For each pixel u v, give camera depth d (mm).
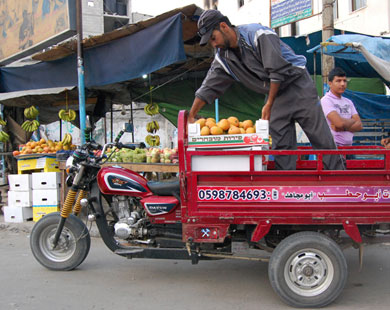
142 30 5840
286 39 7961
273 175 2930
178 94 8406
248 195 2939
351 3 11844
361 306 3023
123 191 3604
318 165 2891
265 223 2936
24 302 3178
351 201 2891
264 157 3096
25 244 5312
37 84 7410
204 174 2979
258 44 3109
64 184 6012
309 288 2947
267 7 14945
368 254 4461
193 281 3654
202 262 4273
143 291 3402
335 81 4387
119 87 8445
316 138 3334
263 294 3307
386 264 4102
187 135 3141
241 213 2955
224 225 3002
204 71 8039
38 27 7086
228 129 3113
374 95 7773
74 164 3830
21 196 6461
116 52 6230
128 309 3020
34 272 3959
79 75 6328
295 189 2904
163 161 5496
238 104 8289
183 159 2990
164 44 5617
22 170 6598
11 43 7863
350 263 4148
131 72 6105
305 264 2934
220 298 3223
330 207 2898
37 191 6281
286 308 3002
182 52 5480
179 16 5383
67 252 3961
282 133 3404
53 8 6668
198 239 3037
